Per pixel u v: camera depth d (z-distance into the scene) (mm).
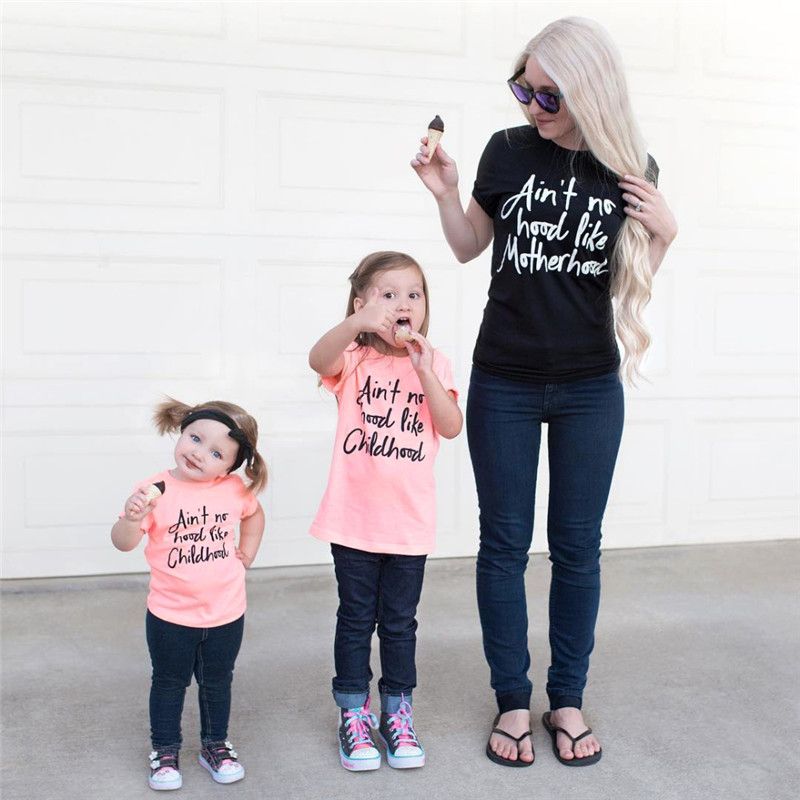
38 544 3672
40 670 2898
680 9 4109
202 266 3732
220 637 2234
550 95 2154
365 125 3834
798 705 2711
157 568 2213
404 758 2318
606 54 2148
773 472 4406
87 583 3676
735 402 4328
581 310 2285
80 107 3578
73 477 3678
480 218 2490
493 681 2451
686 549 4281
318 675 2895
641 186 2221
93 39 3570
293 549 3885
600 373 2332
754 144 4250
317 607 3514
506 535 2398
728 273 4270
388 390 2379
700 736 2512
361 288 2402
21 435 3627
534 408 2346
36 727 2520
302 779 2271
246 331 3785
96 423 3682
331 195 3822
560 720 2418
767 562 4133
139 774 2281
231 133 3709
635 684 2844
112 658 3002
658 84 4117
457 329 3984
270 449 3836
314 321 3842
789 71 4254
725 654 3092
